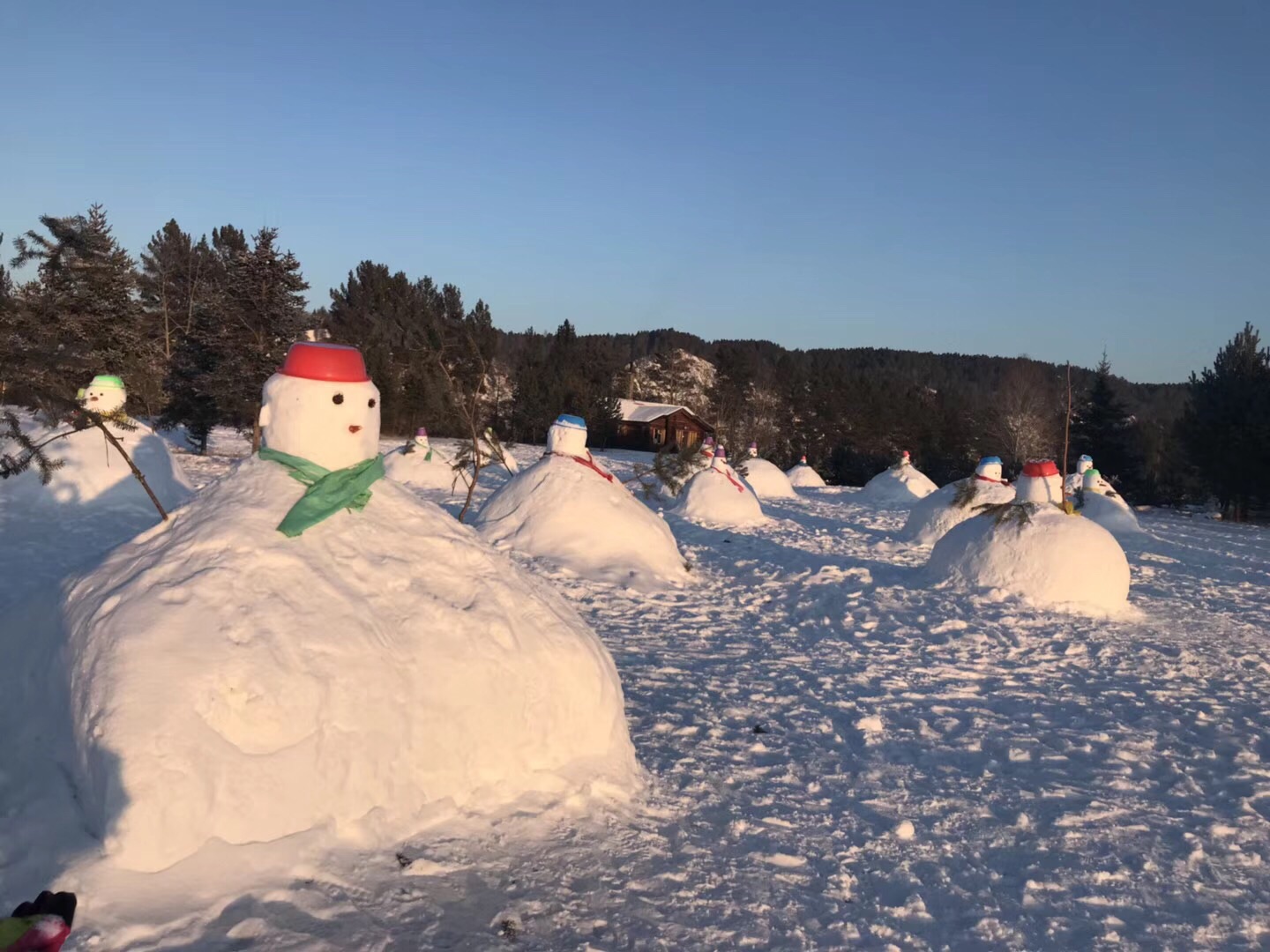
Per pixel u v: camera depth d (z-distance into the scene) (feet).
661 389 249.96
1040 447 159.43
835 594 40.29
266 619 12.86
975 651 31.71
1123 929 13.60
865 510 88.84
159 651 12.08
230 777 11.60
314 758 12.35
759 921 12.59
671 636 31.60
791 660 29.07
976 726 23.38
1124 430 152.05
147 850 10.89
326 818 12.41
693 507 70.54
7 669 14.61
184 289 160.04
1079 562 40.24
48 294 61.87
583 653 16.57
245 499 14.66
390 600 14.42
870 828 16.51
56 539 36.65
